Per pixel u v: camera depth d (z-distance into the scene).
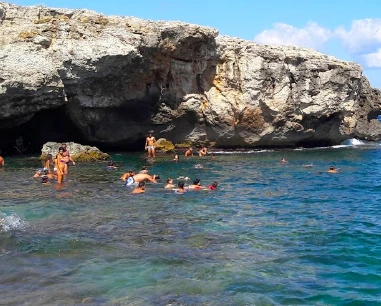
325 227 13.84
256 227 13.77
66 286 9.12
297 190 20.70
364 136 49.66
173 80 35.91
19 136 34.31
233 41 38.09
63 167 24.31
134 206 16.64
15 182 21.62
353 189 21.08
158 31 32.81
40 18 31.34
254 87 36.94
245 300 8.49
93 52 30.25
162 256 10.85
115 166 28.02
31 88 28.62
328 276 9.73
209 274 9.74
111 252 11.16
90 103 32.28
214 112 36.75
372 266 10.34
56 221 14.22
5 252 11.14
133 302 8.39
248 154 36.00
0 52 28.77
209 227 13.70
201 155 34.72
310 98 39.22
